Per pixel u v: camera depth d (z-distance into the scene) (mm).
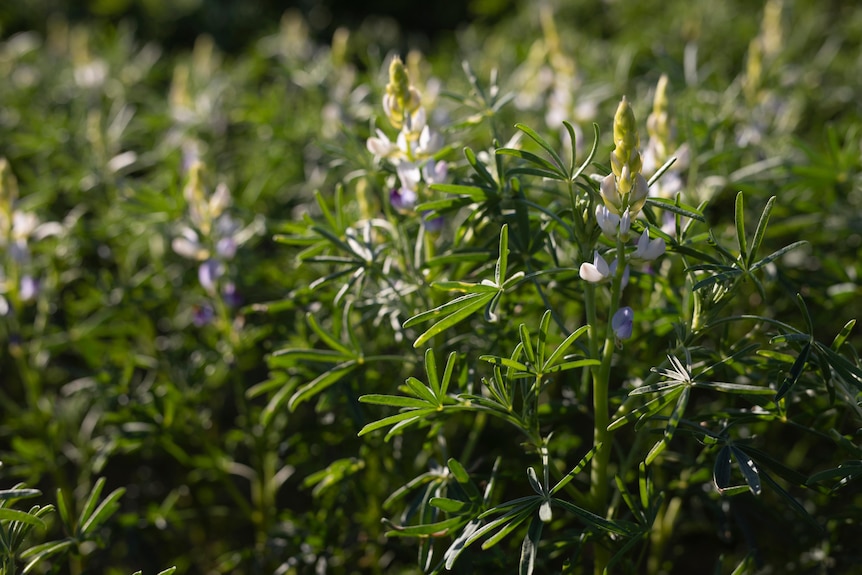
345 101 1624
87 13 3119
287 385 1275
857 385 1114
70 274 1465
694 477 1249
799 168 1389
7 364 1652
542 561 1232
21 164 1891
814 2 2561
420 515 1190
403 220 1268
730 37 2252
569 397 1270
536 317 1319
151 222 1437
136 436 1342
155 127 1890
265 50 2445
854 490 1311
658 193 1252
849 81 1921
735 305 1412
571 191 1124
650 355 1302
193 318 1419
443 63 2154
